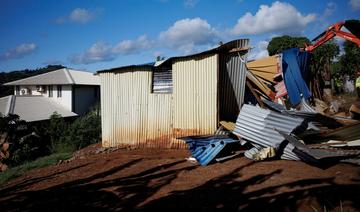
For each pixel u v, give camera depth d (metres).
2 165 14.38
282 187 6.24
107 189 7.23
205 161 8.64
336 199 5.36
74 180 8.44
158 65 11.78
